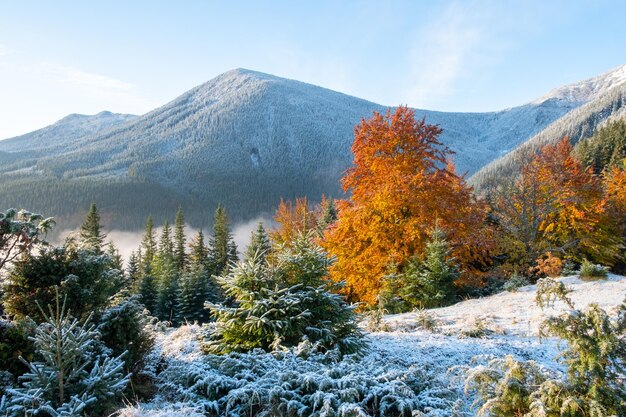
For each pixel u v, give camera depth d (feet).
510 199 92.43
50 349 17.87
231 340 26.86
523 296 56.44
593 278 62.08
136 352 24.56
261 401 18.49
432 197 67.87
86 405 17.70
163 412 16.84
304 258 28.86
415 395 19.16
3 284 23.58
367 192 71.46
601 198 94.43
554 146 97.96
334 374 20.13
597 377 14.11
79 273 24.13
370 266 67.21
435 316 49.55
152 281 152.46
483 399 16.37
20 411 16.48
